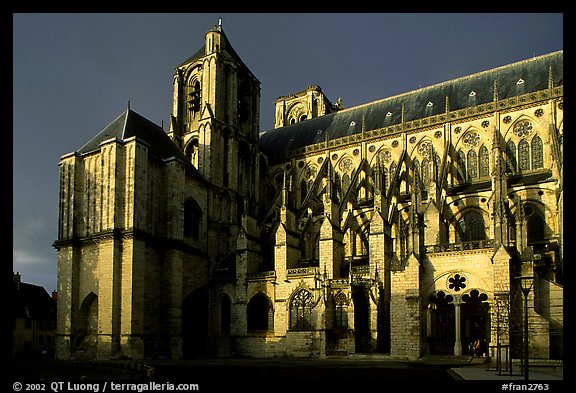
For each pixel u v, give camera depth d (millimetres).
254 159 101250
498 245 51219
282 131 112938
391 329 55375
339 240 74875
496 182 59031
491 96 85688
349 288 65188
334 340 66188
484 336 60125
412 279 54531
